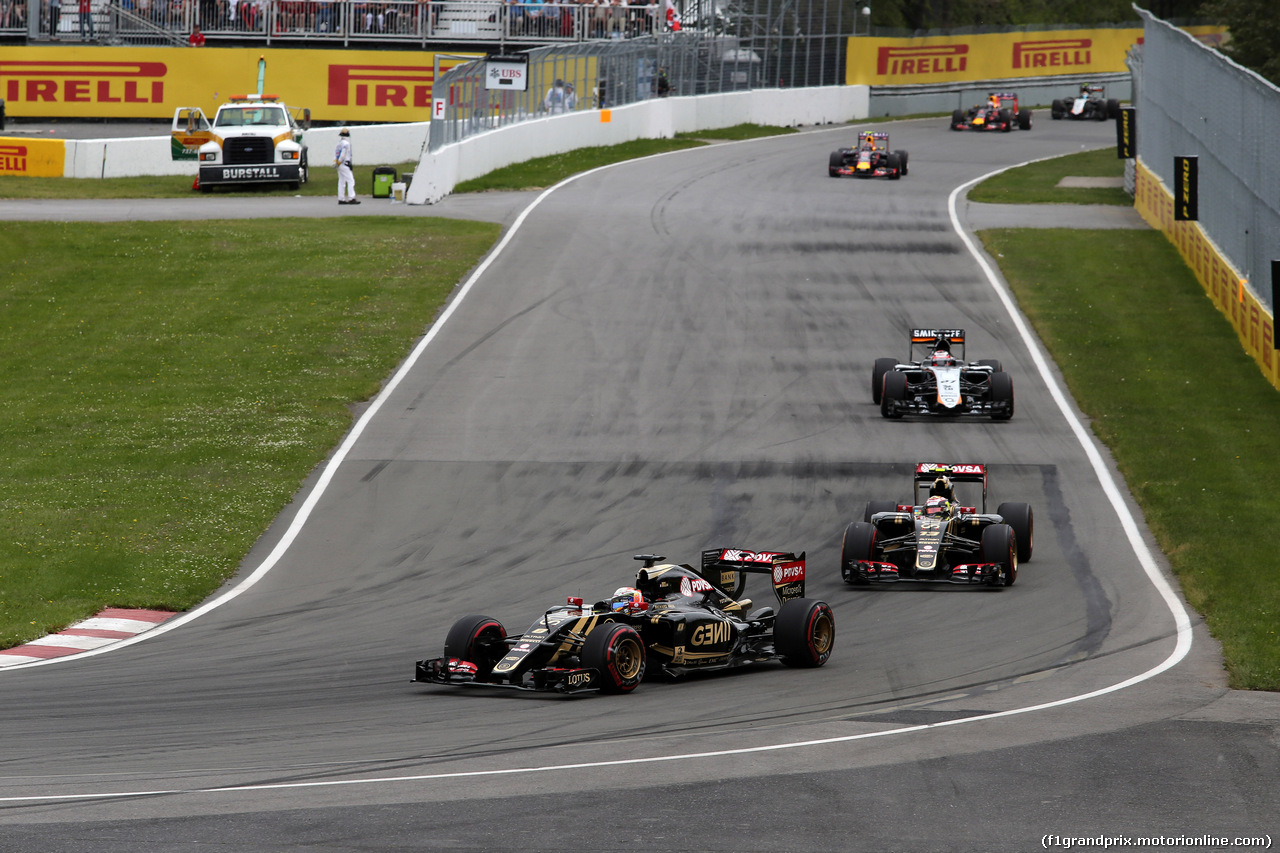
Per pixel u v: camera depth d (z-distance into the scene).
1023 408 96.25
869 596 60.53
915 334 97.06
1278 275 95.38
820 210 166.12
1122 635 52.91
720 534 71.19
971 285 131.38
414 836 28.20
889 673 46.81
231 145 179.00
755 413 95.12
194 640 54.91
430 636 54.16
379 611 59.00
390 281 130.00
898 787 32.28
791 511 75.19
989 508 75.31
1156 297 126.38
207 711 41.91
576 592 61.03
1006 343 112.75
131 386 101.56
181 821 29.19
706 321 119.19
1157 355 108.94
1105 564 65.06
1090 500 76.50
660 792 31.66
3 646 54.22
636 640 44.03
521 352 109.81
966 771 33.75
